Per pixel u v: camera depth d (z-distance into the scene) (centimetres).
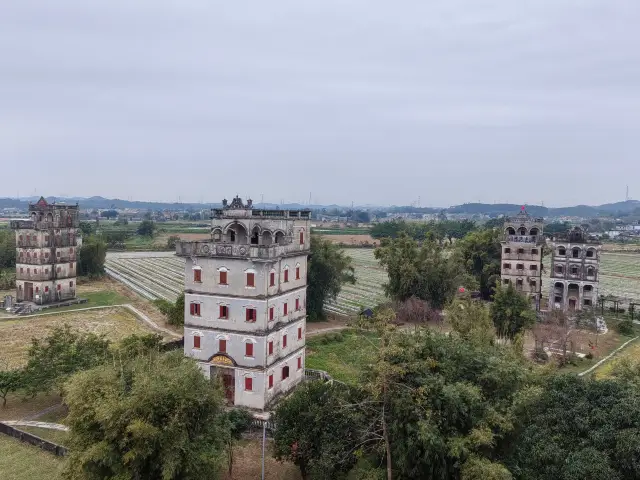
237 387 5394
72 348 5503
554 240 9994
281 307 5650
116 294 11669
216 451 3578
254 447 4700
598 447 3008
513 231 10575
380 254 10250
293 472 4244
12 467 4125
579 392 3428
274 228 5659
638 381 3891
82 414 3406
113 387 3547
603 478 2798
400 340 3778
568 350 7475
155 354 4828
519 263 10406
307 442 3828
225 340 5444
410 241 10350
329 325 9344
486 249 11481
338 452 3719
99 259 13562
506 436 3522
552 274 10044
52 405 5422
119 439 3328
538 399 3472
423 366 3609
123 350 5444
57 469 4078
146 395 3391
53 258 10356
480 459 3212
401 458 3422
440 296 9775
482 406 3478
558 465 3023
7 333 8206
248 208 5747
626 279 15862
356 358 3922
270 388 5428
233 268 5375
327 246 9725
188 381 3634
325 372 6456
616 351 7694
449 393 3350
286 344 5812
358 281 15300
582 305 9825
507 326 7944
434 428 3266
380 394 3569
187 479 3428
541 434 3212
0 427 4747
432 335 4297
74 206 10888
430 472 3391
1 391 5316
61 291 10550
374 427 3734
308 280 9388
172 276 15312
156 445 3356
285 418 4019
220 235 5831
